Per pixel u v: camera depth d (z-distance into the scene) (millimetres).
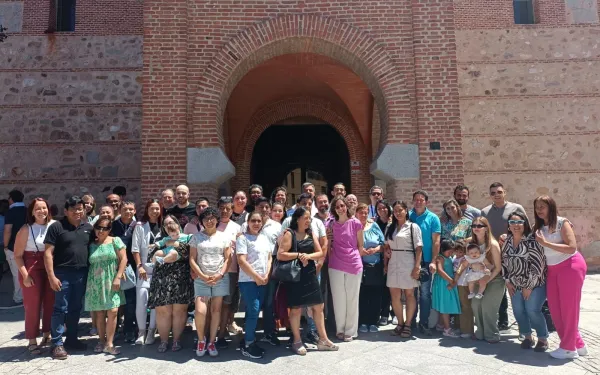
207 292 5449
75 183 12711
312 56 12461
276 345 5836
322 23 9047
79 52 13117
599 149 13258
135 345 5875
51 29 13078
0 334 6496
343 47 9062
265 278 5520
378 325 6785
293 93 15656
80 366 5039
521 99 13453
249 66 9656
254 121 16125
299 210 5574
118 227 6219
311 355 5391
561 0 13727
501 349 5578
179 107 8656
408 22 9102
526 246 5477
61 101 12922
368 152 16000
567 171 13219
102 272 5543
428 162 8711
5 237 8406
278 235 6102
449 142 8766
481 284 5801
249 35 8984
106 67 13102
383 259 6527
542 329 5434
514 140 13344
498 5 13758
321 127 18859
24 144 12711
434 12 9062
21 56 12969
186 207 6691
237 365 5047
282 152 19438
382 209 6863
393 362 5102
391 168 8742
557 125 13344
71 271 5551
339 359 5230
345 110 16078
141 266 5875
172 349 5598
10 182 12555
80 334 6465
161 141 8578
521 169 13258
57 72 12992
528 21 14227
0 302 8938
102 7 13320
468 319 6102
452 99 8859
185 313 5730
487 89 13500
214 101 8805
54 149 12766
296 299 5391
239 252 5457
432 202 8625
